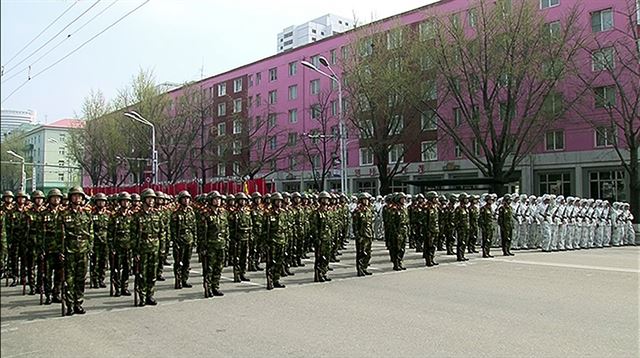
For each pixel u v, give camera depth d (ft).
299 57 170.40
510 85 94.89
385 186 118.93
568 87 107.45
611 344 22.86
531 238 66.59
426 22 106.63
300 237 51.42
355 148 153.38
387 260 55.42
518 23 90.94
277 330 25.81
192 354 22.03
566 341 23.34
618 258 55.47
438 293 35.24
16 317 30.07
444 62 99.25
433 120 120.26
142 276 33.42
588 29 106.83
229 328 26.48
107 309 32.27
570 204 67.41
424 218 50.62
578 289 36.14
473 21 100.12
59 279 33.71
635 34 93.86
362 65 111.86
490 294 34.58
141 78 164.66
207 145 173.68
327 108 155.12
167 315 30.12
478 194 81.46
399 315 28.76
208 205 36.96
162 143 166.61
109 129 170.09
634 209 89.61
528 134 104.63
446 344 22.97
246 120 174.70
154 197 34.60
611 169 106.32
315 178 148.56
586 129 109.29
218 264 36.58
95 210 41.16
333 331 25.40
